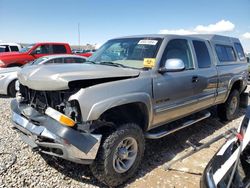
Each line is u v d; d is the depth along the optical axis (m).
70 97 2.74
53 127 2.75
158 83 3.46
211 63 4.80
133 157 3.21
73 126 2.71
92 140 2.74
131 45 3.92
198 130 5.28
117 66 3.60
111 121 3.07
